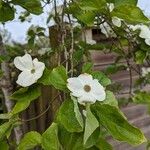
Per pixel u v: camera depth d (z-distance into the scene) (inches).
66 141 17.9
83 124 17.7
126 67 39.0
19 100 20.6
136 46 29.5
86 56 33.5
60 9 29.9
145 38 28.7
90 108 17.8
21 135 36.8
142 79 39.9
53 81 18.7
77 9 24.3
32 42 41.8
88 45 36.1
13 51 45.6
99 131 17.6
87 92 18.0
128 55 31.1
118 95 48.8
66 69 20.7
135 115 53.3
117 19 25.2
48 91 39.9
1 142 21.7
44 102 40.7
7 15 26.6
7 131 20.7
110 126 17.5
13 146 34.1
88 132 16.6
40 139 19.0
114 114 17.6
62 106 17.9
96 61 46.4
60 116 17.7
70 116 17.8
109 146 18.4
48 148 17.7
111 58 47.9
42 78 20.5
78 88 18.0
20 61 20.7
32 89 20.8
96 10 22.5
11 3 26.2
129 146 49.9
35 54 42.3
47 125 41.5
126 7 21.4
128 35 29.2
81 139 17.8
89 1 21.5
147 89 51.1
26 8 26.2
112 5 22.3
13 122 20.9
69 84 18.0
